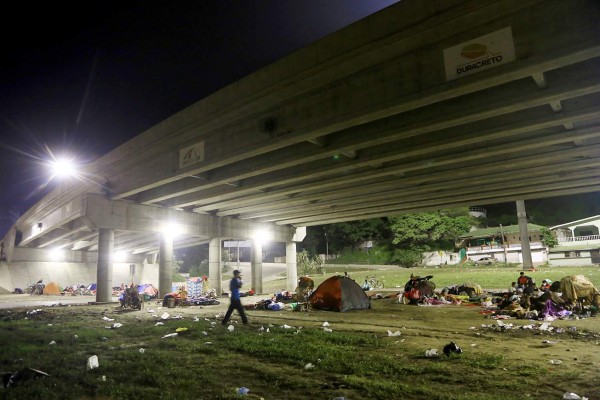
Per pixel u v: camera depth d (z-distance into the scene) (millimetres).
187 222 32281
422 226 65625
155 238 45312
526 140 15125
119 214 27859
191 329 12609
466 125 14500
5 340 10953
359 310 19172
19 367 7832
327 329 12391
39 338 11297
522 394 5816
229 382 6695
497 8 10219
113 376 7008
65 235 43156
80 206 27828
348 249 81375
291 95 14984
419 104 12094
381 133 14406
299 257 65188
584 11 9328
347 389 6219
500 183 23125
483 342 10055
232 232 36469
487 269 48531
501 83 10805
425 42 11555
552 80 11000
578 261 54719
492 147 15977
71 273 57031
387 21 11891
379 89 12703
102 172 26547
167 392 6031
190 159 20234
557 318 14180
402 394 5867
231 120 17625
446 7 10789
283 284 50688
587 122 13906
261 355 8664
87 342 10688
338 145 15742
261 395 6012
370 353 8742
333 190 25047
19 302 29891
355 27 12586
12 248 52250
